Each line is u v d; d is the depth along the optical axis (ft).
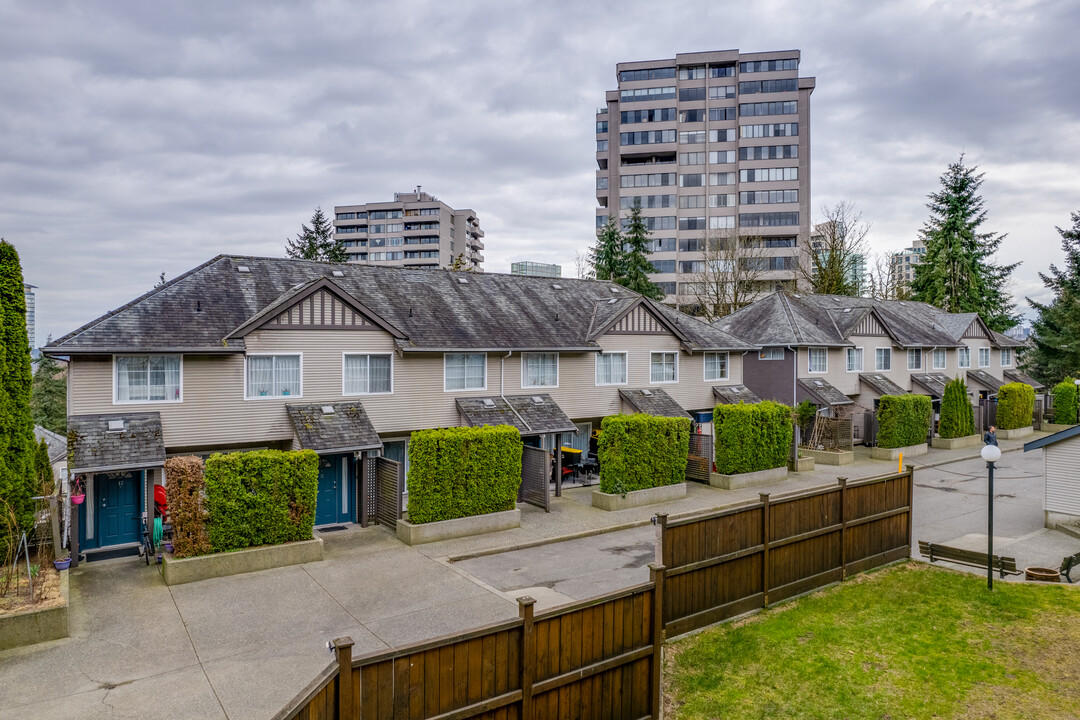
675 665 38.81
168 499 54.19
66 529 62.34
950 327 165.68
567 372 95.61
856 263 237.45
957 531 70.69
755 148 279.28
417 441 65.41
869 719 33.86
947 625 44.60
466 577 55.06
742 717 34.14
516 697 27.89
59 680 37.70
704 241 247.91
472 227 426.51
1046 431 155.02
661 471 82.74
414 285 93.40
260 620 46.06
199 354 67.62
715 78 283.59
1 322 51.47
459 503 67.31
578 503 81.66
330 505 73.77
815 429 115.75
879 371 142.82
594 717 30.86
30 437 53.88
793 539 48.62
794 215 275.59
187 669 39.06
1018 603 48.24
